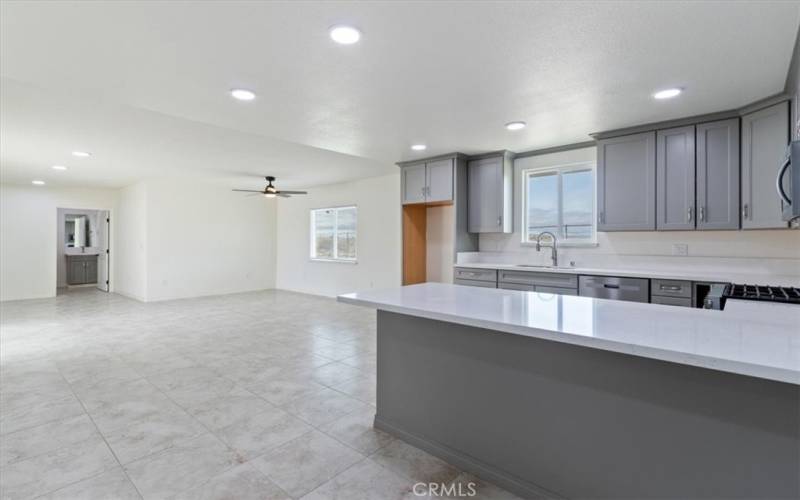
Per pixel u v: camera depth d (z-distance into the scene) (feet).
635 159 12.06
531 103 10.00
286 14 6.11
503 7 5.91
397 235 21.85
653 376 4.89
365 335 16.05
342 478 6.54
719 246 11.68
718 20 6.25
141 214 24.64
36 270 25.84
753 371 3.47
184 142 14.61
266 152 16.30
